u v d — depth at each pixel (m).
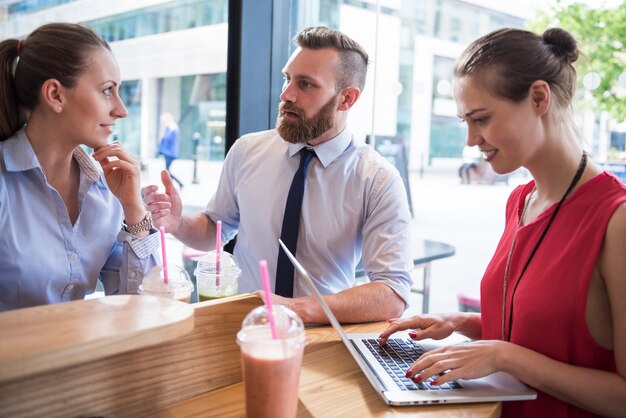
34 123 1.41
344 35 1.85
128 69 3.16
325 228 1.83
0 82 1.39
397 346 1.28
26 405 0.75
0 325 0.77
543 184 1.21
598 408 1.04
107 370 0.83
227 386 1.00
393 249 1.72
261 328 0.83
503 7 2.18
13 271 1.38
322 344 1.27
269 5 2.50
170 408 0.91
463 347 1.11
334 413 0.95
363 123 2.60
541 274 1.14
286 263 1.80
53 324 0.77
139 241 1.49
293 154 1.90
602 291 1.09
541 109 1.13
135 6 3.06
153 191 1.77
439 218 2.52
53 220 1.44
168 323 0.79
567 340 1.10
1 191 1.37
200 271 1.40
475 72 1.14
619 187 1.10
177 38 2.91
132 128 3.19
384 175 1.82
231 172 2.04
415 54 2.45
